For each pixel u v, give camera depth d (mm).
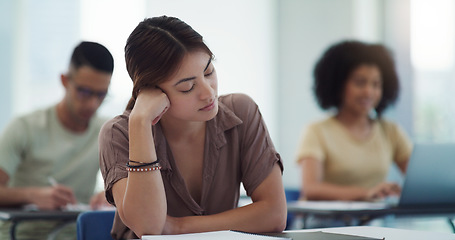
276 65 5238
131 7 4473
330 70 3072
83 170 2787
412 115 4328
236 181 1562
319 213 2182
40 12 4387
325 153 3008
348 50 3039
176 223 1354
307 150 2988
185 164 1522
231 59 4977
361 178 3000
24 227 2617
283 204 1489
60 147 2734
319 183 2902
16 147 2674
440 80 4188
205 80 1356
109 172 1421
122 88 4363
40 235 2627
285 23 5184
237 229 1400
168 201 1500
